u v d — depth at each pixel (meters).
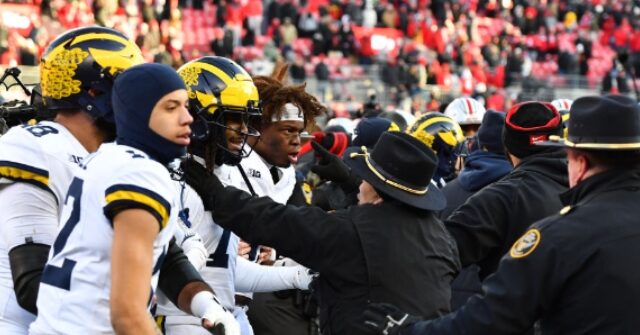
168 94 3.74
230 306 5.03
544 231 3.87
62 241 3.73
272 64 26.83
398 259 4.43
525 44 34.53
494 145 6.37
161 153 3.77
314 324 6.61
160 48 25.42
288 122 5.76
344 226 4.46
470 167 6.43
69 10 25.31
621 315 3.77
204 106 4.81
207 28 29.42
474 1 36.19
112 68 4.26
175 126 3.76
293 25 30.09
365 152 5.14
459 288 6.14
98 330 3.63
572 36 36.06
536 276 3.82
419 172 4.53
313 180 8.35
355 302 4.42
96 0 25.55
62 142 4.25
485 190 5.42
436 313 4.46
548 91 29.14
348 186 5.57
